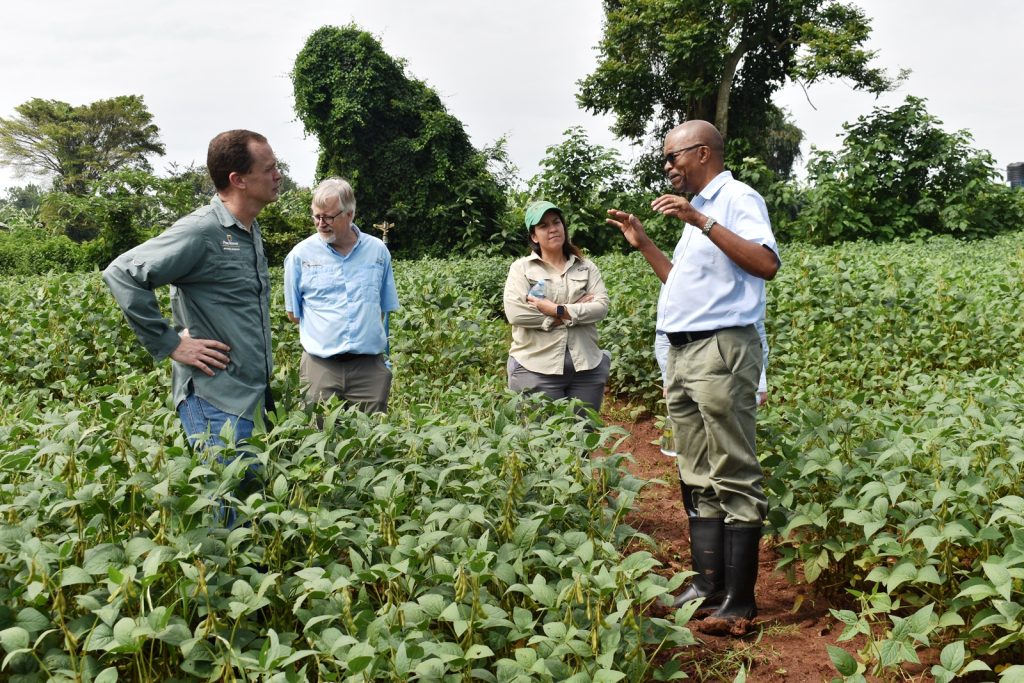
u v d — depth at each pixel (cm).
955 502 334
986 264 1173
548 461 371
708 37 2555
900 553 324
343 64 2494
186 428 358
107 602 267
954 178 2216
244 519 303
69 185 7231
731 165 2686
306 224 2225
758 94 2923
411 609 272
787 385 669
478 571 277
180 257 334
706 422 363
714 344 356
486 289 1354
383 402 529
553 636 268
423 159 2498
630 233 395
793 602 387
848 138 2289
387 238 2478
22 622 255
